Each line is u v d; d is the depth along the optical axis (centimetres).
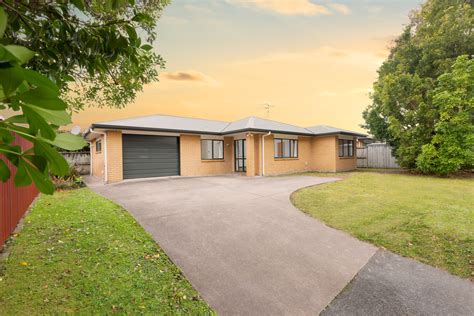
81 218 455
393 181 1012
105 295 232
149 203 607
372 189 816
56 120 56
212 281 277
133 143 1098
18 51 45
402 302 249
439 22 1249
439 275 300
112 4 136
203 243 374
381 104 1421
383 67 1453
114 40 145
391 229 439
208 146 1351
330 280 287
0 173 84
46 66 142
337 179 1095
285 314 229
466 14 1162
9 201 367
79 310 209
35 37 130
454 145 1084
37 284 241
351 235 418
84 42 140
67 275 260
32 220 440
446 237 398
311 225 462
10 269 266
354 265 322
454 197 686
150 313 214
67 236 366
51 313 203
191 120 1528
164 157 1190
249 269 305
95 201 605
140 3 369
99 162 1161
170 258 323
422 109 1199
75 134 72
